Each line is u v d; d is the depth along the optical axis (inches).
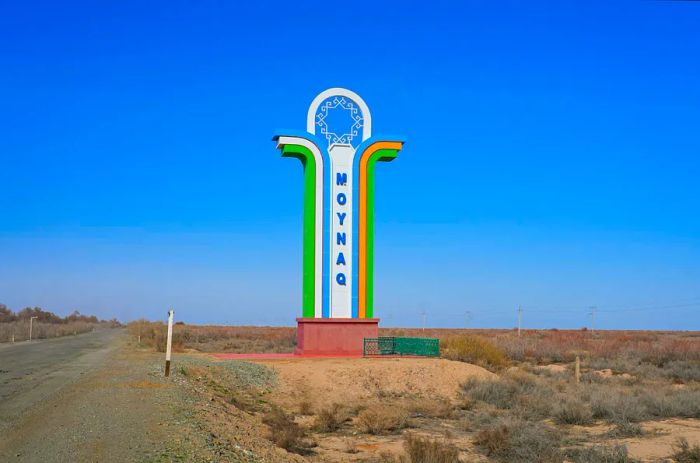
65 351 1870.1
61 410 709.3
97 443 535.2
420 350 1499.8
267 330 4306.1
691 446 746.8
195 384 1026.7
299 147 1502.2
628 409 957.8
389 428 880.3
